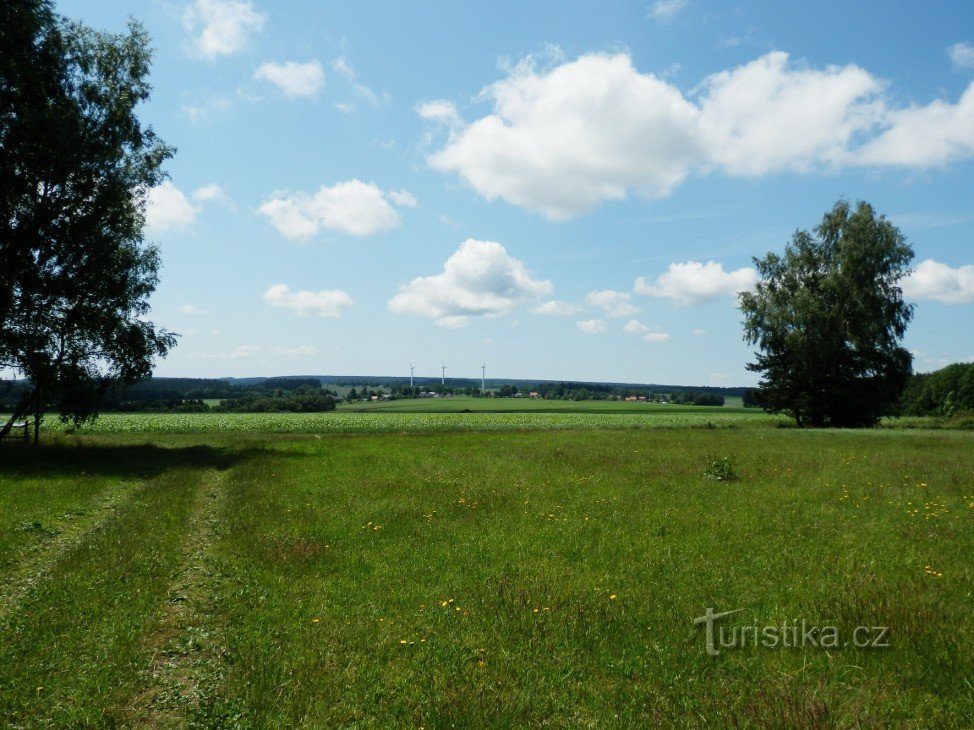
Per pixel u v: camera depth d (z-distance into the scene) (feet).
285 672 20.35
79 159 86.48
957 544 33.99
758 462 73.26
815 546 34.47
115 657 21.35
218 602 27.20
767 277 207.21
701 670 20.11
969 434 130.11
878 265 186.50
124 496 53.78
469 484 58.70
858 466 67.92
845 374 195.31
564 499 50.57
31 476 63.98
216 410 349.00
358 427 174.40
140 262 105.19
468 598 27.20
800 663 20.42
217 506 50.47
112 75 94.22
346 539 38.06
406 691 19.21
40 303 89.45
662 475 63.26
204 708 18.28
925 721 16.58
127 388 104.22
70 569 31.12
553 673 20.12
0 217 82.48
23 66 79.41
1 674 19.85
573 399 525.75
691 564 31.53
